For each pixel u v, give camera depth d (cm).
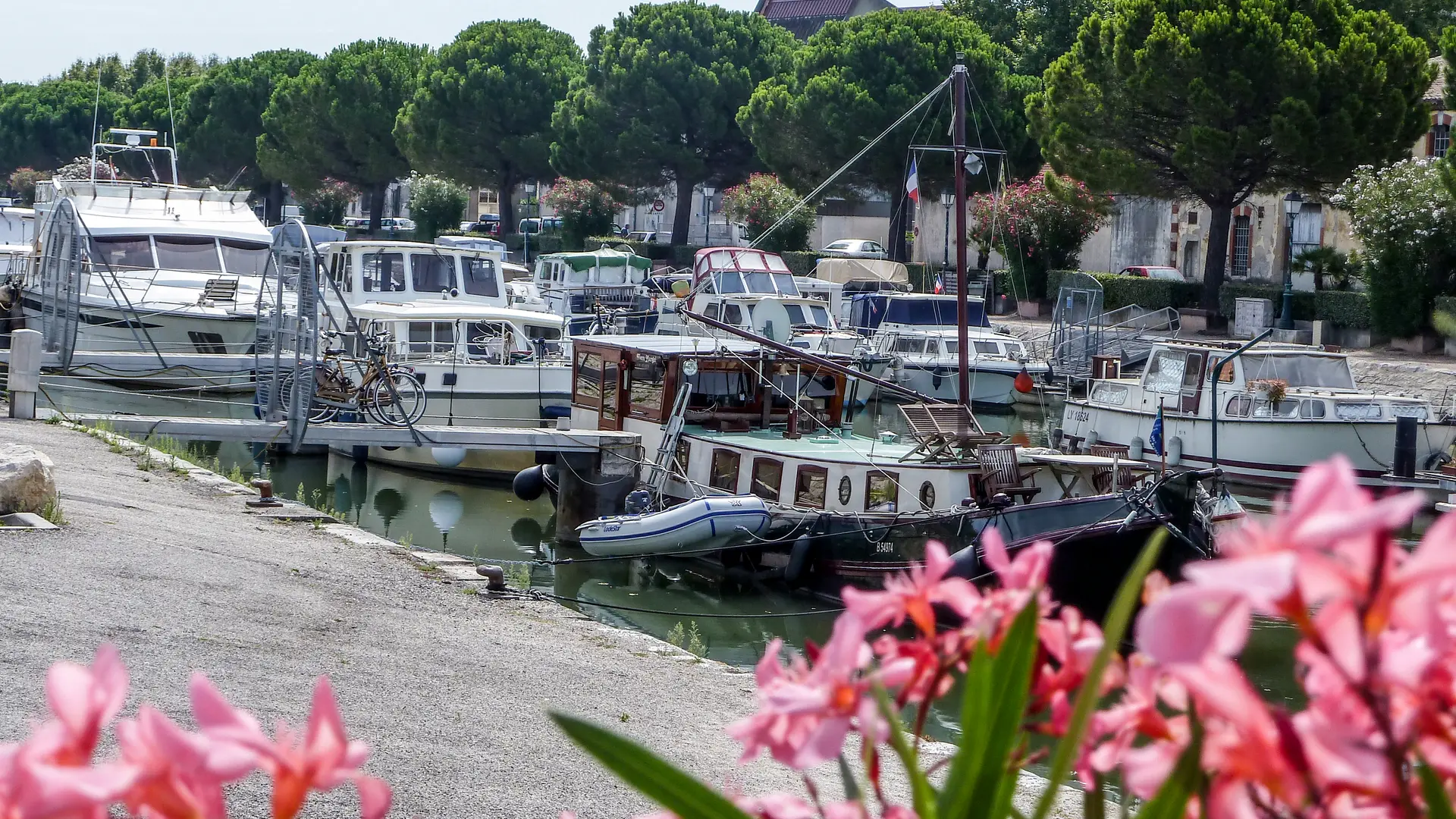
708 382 2233
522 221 8062
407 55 8725
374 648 1034
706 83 6719
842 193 6241
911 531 1775
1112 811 490
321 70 8444
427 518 2427
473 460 2708
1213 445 2641
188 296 3031
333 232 5384
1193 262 5500
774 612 1878
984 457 1802
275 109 8762
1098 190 4559
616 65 6775
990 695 122
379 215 8656
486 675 998
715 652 1688
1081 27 4541
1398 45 4209
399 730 828
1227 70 4162
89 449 1834
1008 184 5759
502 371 2662
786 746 124
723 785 766
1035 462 1806
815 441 2125
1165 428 2897
